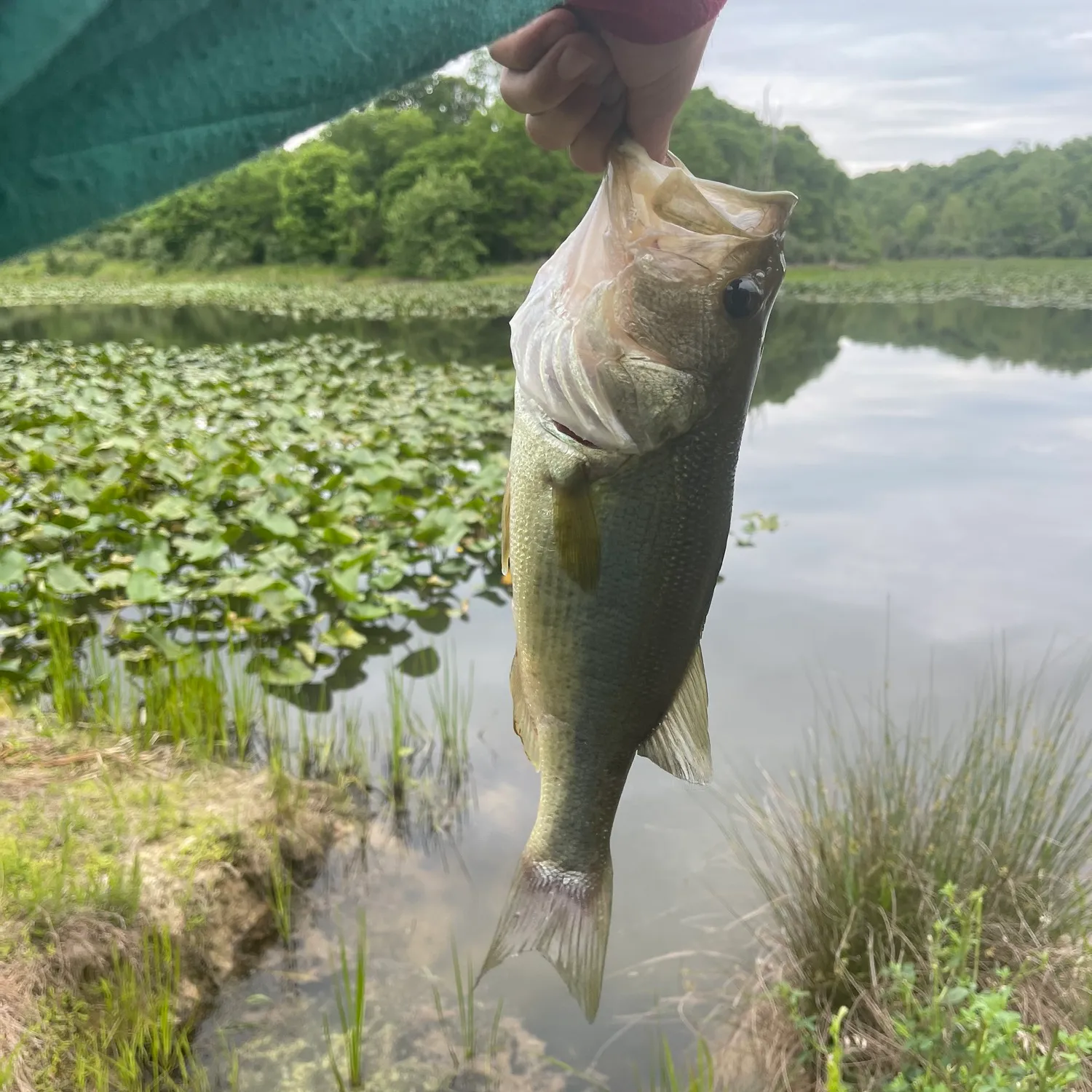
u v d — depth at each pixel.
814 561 1.79
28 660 1.20
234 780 0.95
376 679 1.26
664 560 0.44
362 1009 0.69
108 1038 0.65
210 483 1.79
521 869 0.48
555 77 0.33
